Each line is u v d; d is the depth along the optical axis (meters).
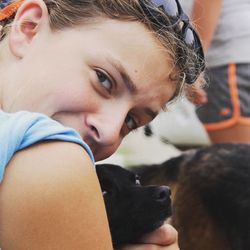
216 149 4.30
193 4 4.56
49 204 1.71
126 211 2.54
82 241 1.76
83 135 2.14
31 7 2.29
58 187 1.73
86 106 2.13
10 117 1.84
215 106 5.36
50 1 2.30
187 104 5.46
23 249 1.71
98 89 2.14
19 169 1.75
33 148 1.78
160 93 2.31
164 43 2.25
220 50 5.27
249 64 5.21
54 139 1.81
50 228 1.72
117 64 2.15
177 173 4.12
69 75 2.13
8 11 2.46
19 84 2.17
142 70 2.20
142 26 2.22
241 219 3.91
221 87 5.31
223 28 5.21
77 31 2.20
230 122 5.32
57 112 2.13
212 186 4.03
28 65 2.19
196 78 2.56
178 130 5.50
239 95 5.27
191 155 4.27
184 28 2.37
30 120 1.81
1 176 1.74
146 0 2.25
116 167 2.71
